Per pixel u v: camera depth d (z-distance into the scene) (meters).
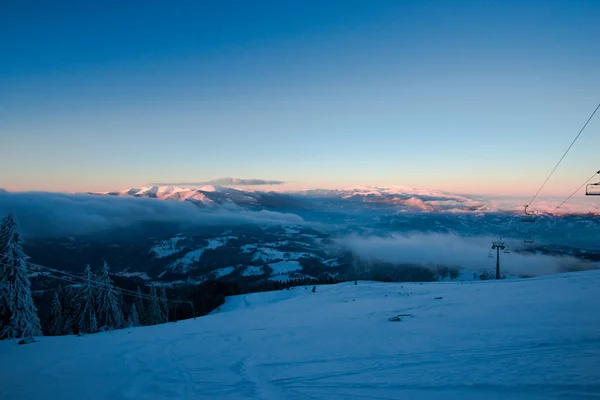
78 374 19.05
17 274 38.69
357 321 29.22
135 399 14.20
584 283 36.06
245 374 16.59
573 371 11.44
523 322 20.39
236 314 45.38
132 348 25.58
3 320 37.81
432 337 19.88
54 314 55.22
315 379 14.62
